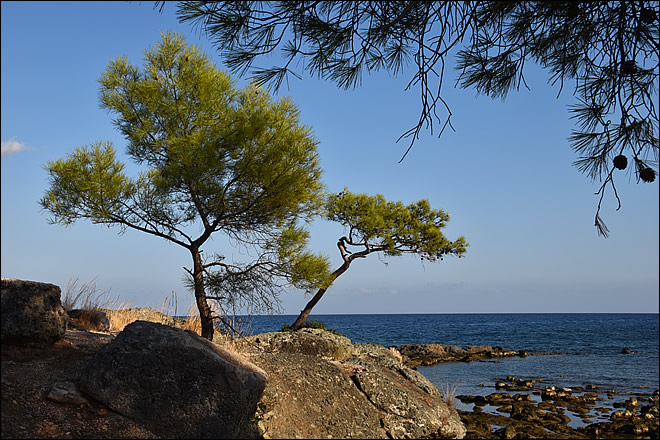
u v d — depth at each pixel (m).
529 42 5.29
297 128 10.95
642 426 9.86
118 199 10.26
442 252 17.61
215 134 10.39
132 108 10.59
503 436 9.03
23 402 5.75
